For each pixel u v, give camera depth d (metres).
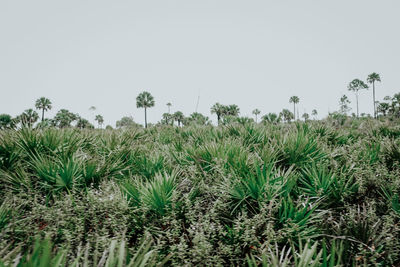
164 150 5.16
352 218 2.46
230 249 2.12
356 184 3.17
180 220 2.44
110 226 2.40
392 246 2.08
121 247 1.53
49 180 3.33
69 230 2.29
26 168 3.74
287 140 4.46
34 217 2.44
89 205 2.71
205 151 4.17
